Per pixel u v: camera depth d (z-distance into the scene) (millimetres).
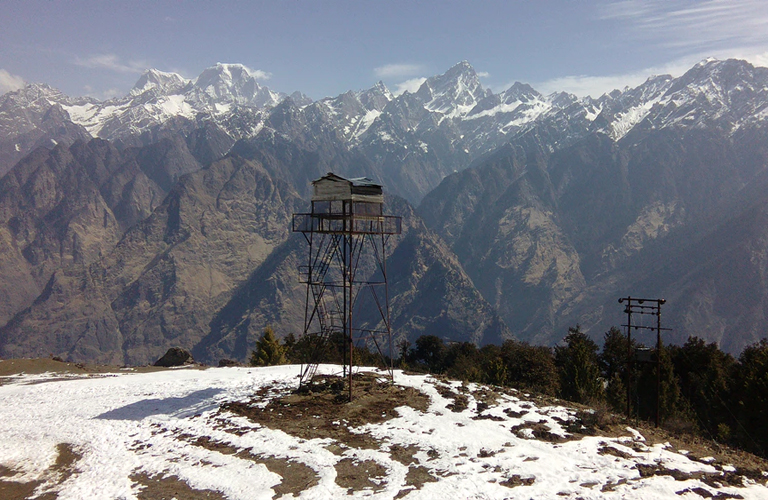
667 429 31656
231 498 22750
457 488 21703
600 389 50062
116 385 45469
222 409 34062
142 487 24609
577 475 22406
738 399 47781
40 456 29781
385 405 32906
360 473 23984
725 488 21297
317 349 42562
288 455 26312
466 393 35281
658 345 38031
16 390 46281
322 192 36750
